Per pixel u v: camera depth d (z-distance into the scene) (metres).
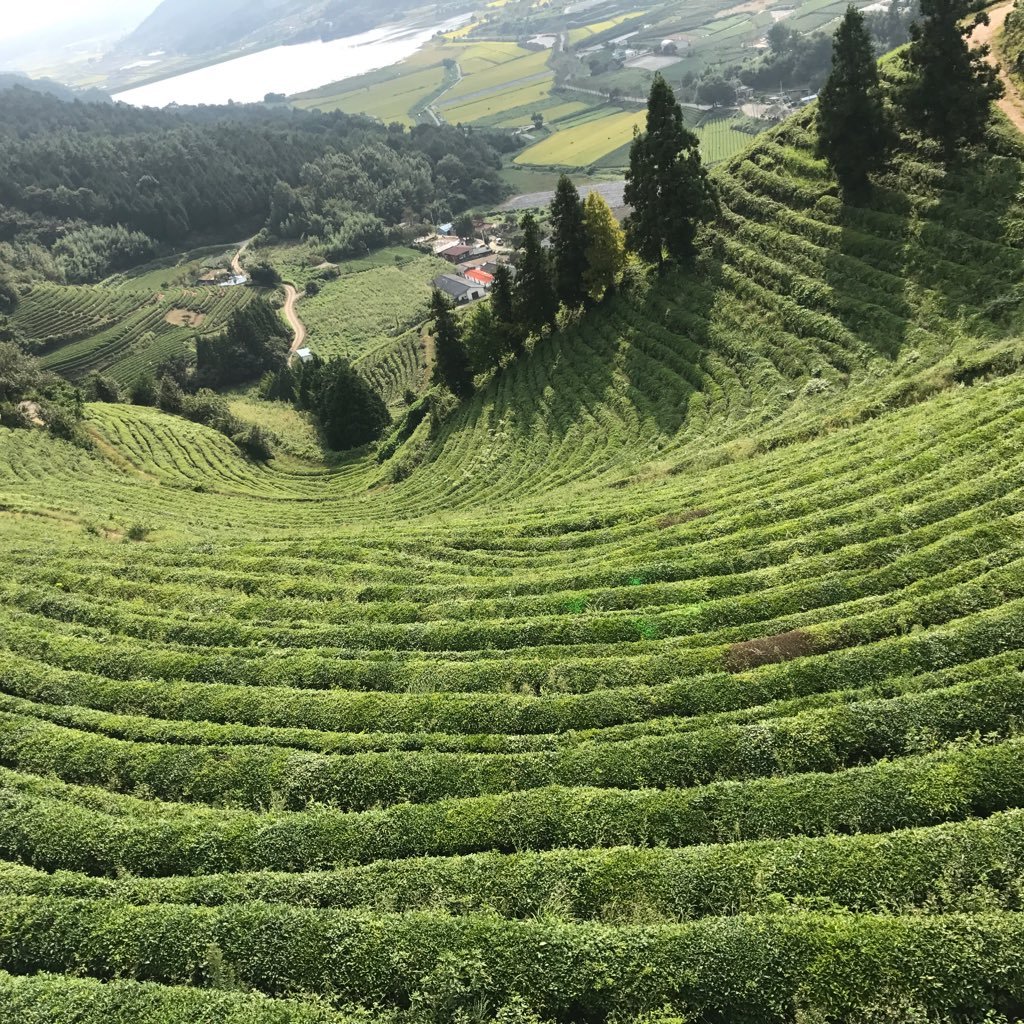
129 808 21.17
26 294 150.25
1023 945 13.62
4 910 17.67
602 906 16.19
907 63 60.59
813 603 24.52
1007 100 54.44
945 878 15.20
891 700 19.31
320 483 72.19
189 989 15.56
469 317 83.31
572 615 26.77
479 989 14.89
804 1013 13.64
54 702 25.77
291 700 24.30
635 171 63.41
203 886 17.95
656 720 21.16
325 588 31.86
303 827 19.19
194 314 159.00
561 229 69.50
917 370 41.44
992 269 44.09
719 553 28.92
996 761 17.02
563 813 18.39
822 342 48.91
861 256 52.44
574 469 50.72
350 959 15.71
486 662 24.67
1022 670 19.44
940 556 24.33
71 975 16.56
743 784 18.12
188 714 24.55
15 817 20.62
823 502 30.23
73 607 31.61
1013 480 26.55
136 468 69.19
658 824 17.80
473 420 67.56
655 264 68.69
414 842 18.52
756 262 58.59
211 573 34.25
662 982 14.38
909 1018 13.29
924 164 53.38
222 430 83.31
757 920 14.86
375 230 195.00
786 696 21.06
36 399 77.25
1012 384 33.09
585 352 65.44
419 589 30.70
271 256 192.25
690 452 44.25
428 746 21.77
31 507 48.34
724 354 54.34
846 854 15.88
